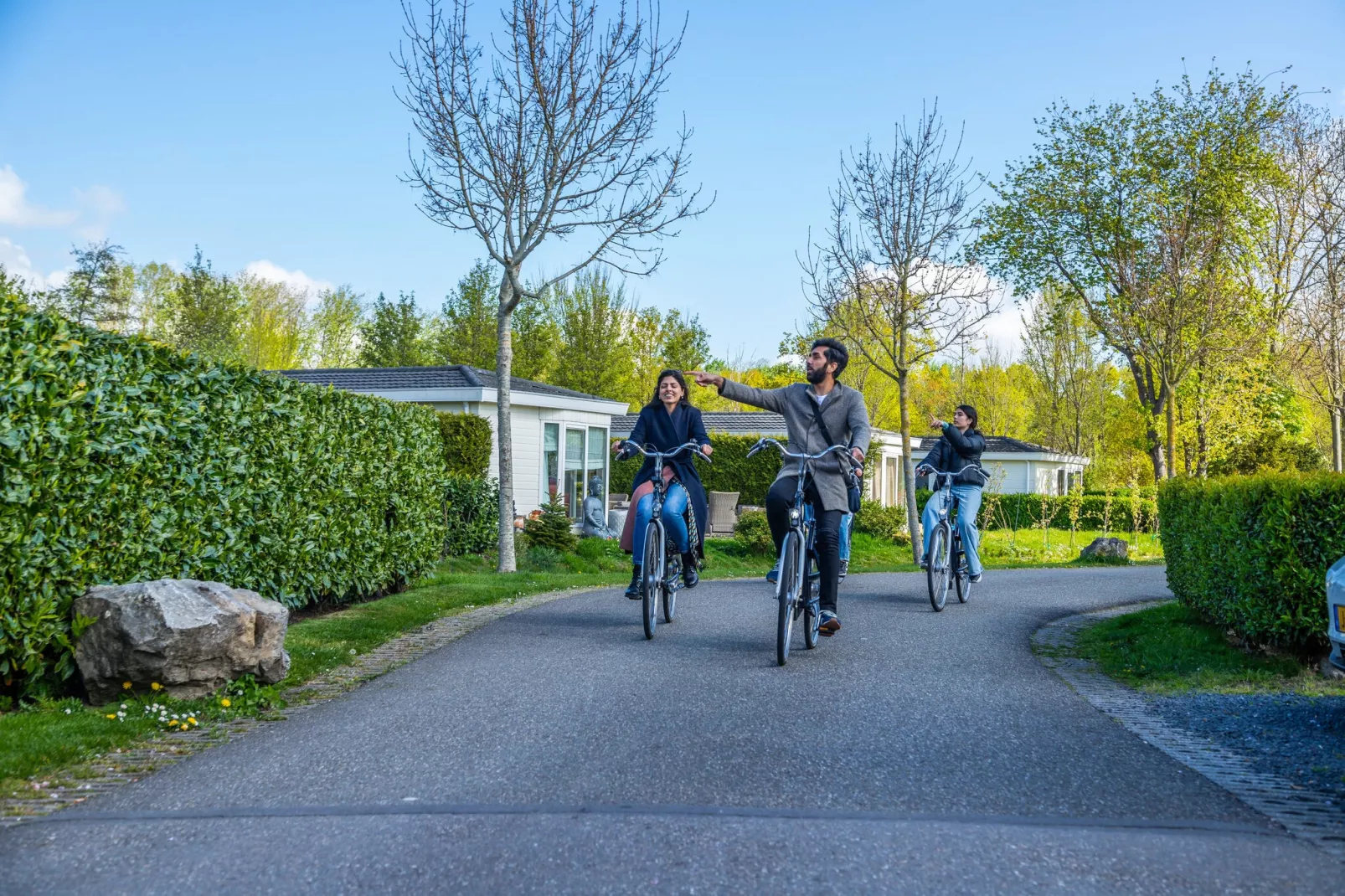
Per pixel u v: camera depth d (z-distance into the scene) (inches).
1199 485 338.6
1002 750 183.8
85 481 226.1
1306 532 258.8
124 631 215.5
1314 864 126.7
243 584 298.8
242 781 165.8
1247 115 1179.3
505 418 572.7
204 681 221.6
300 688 244.4
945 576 401.4
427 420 476.4
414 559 449.4
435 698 228.5
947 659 282.2
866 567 812.6
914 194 807.7
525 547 708.0
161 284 1951.3
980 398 2471.7
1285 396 1621.6
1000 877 121.5
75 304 1217.4
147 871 124.2
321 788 161.2
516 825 140.1
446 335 2010.3
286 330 2118.6
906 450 835.4
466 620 358.6
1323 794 159.8
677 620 350.0
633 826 139.5
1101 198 1273.4
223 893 117.5
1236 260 1128.2
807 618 287.7
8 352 203.8
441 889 117.8
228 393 291.9
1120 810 149.9
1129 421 2095.2
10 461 204.1
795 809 147.9
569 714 208.8
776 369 1926.7
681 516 319.0
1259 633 275.1
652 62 540.1
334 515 362.9
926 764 173.8
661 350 2124.8
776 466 1266.0
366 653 293.1
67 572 222.4
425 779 165.2
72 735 187.3
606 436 1033.5
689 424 325.7
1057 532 1582.2
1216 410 1257.4
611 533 909.2
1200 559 320.8
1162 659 290.7
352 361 2260.1
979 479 422.6
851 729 197.3
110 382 235.5
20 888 118.6
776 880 120.2
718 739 188.9
